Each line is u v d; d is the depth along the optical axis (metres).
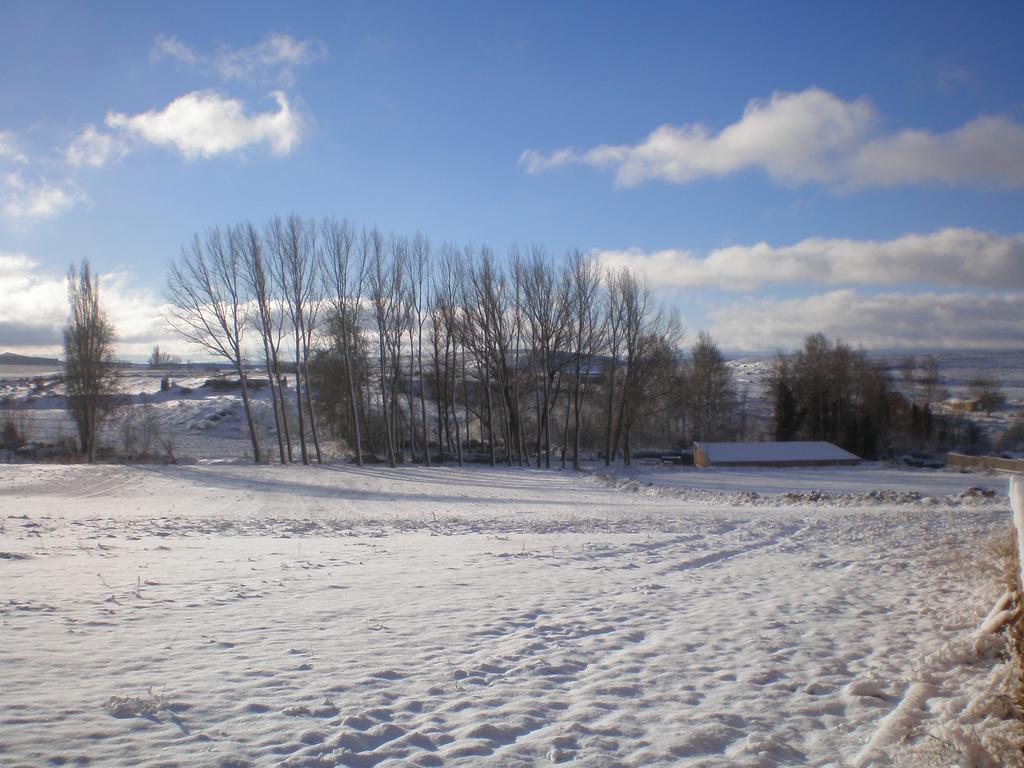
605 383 73.12
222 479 42.41
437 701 6.05
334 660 7.04
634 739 5.43
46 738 4.94
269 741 5.08
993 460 63.72
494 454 66.12
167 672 6.46
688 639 8.32
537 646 7.80
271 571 12.03
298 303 56.31
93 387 53.88
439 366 67.75
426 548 16.11
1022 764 5.04
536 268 63.94
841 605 10.30
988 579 11.41
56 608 8.60
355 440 58.72
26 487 35.56
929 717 5.98
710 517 26.31
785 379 87.88
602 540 18.33
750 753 5.26
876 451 80.50
